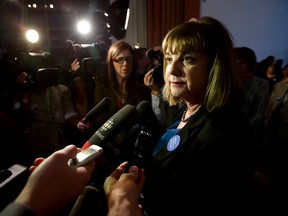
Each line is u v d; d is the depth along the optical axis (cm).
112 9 284
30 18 390
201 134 70
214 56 73
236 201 65
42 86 180
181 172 70
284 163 206
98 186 53
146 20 457
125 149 62
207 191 66
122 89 183
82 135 153
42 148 179
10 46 177
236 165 64
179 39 72
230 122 68
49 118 183
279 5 531
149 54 154
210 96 73
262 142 221
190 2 450
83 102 198
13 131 167
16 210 30
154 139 102
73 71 214
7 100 176
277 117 206
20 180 92
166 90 99
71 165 39
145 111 115
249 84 216
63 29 404
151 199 75
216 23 75
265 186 222
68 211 43
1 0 169
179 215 69
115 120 64
